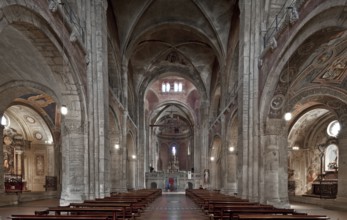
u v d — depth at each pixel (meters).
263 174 15.28
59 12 11.35
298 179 25.73
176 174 46.72
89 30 15.97
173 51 35.44
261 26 16.52
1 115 17.00
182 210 16.09
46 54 12.23
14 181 24.58
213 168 34.97
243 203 12.20
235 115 23.28
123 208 9.62
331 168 23.56
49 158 27.06
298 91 16.28
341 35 11.09
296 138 25.78
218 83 34.12
